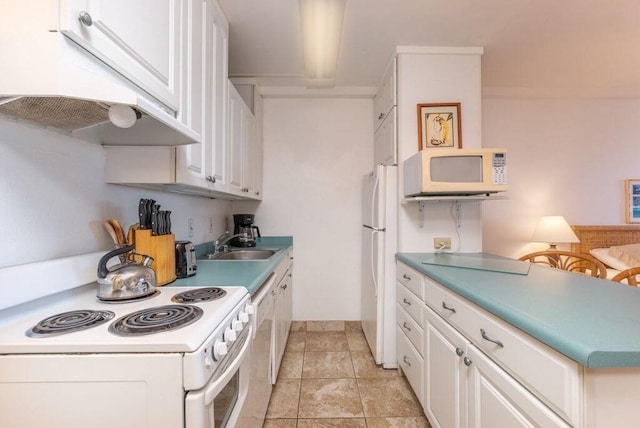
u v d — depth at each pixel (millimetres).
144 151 1178
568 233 2820
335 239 3051
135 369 674
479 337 1096
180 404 675
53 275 905
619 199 3133
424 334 1643
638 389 680
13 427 668
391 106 2355
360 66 2498
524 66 2549
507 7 1788
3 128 811
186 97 1224
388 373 2205
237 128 2059
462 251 2234
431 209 2244
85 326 767
